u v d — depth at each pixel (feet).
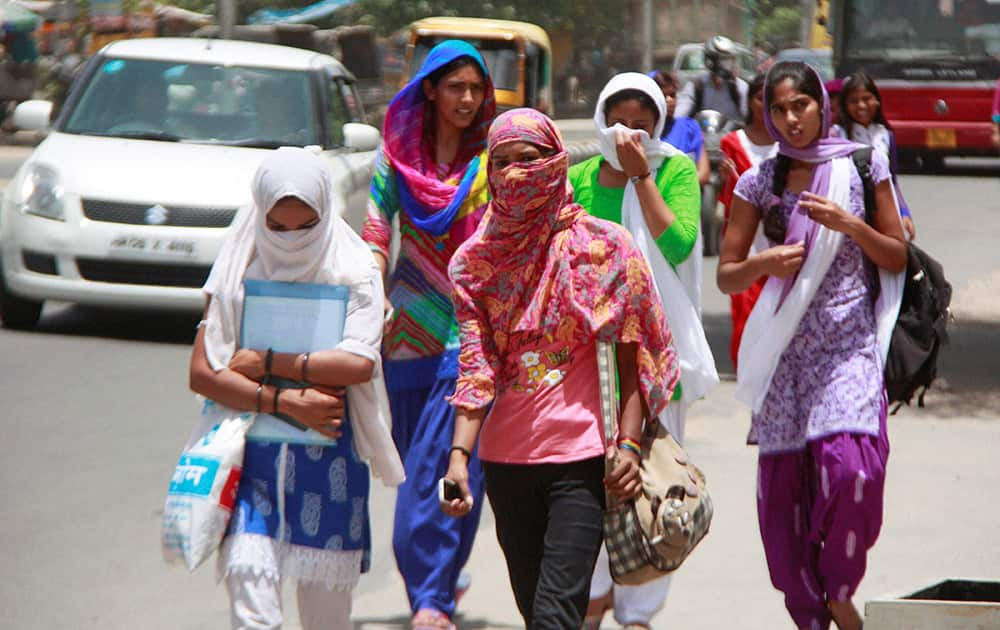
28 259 67.72
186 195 65.98
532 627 24.64
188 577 37.76
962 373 66.39
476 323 25.45
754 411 30.48
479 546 40.78
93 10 196.54
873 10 155.74
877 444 29.30
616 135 31.35
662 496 25.31
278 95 73.46
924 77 154.30
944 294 30.07
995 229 120.98
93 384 59.88
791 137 29.96
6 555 38.86
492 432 25.62
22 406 55.83
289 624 33.71
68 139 71.46
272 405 25.68
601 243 25.16
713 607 35.32
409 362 32.76
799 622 30.35
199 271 65.87
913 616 24.56
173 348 67.67
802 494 30.30
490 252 25.23
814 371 29.66
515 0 269.85
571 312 25.00
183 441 51.13
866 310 29.73
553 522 24.97
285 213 25.50
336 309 26.13
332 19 256.32
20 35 194.39
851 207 29.71
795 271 29.84
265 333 26.11
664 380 25.43
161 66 74.90
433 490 32.09
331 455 26.12
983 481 47.65
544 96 153.07
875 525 29.60
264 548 25.20
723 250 31.22
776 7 423.23
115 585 36.86
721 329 76.79
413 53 150.00
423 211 32.45
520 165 24.36
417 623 31.42
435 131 33.17
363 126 73.00
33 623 33.88
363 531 26.86
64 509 43.11
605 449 24.99
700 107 86.84
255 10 253.24
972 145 153.58
